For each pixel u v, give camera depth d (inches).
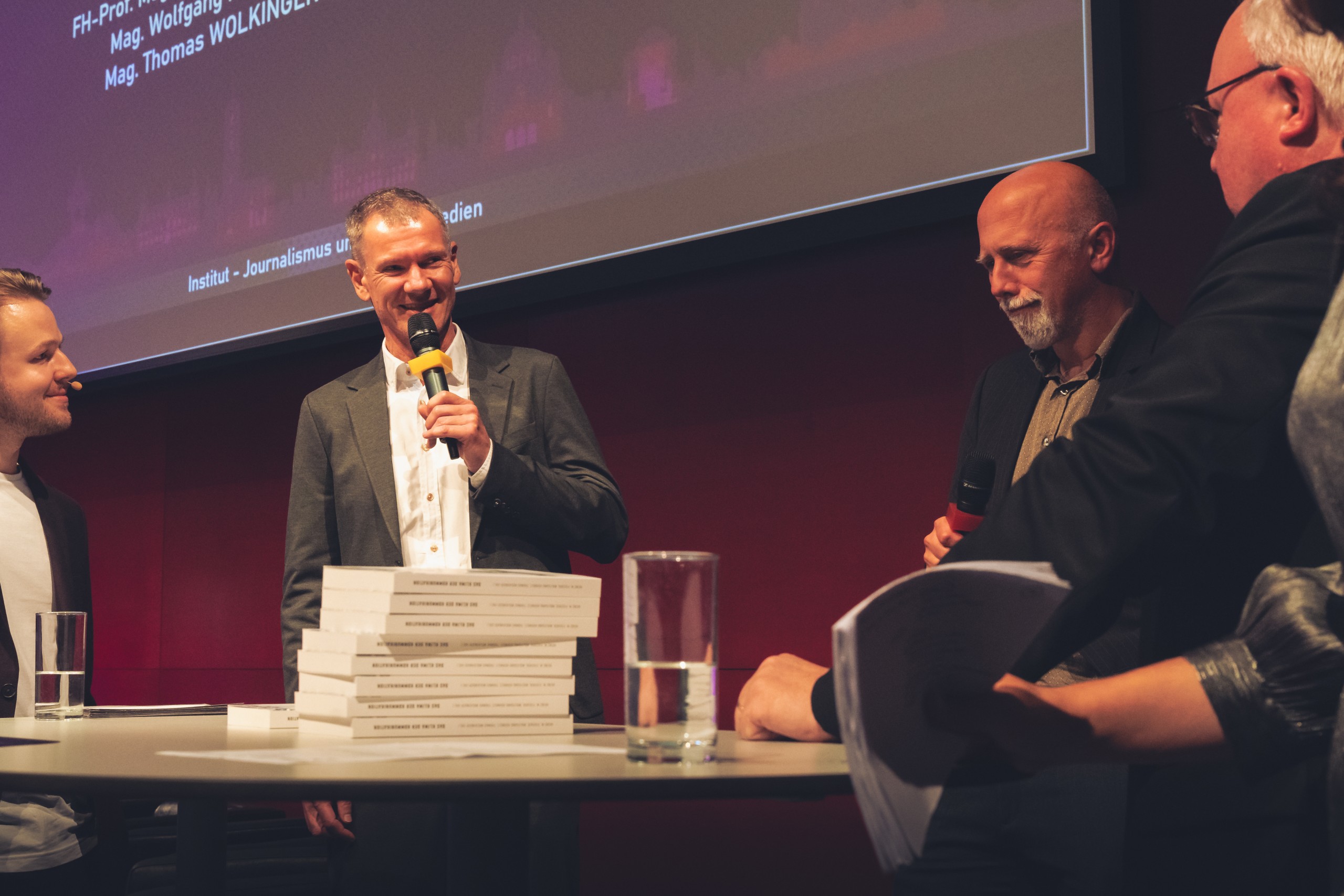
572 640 45.1
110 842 74.8
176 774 31.6
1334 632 25.6
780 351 106.4
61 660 59.4
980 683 25.8
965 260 96.0
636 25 114.3
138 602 161.2
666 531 112.6
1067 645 31.5
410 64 134.0
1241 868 30.9
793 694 41.0
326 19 143.5
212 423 155.3
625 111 114.4
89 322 168.2
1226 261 30.8
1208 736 26.0
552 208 119.3
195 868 51.4
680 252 109.0
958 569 23.4
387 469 74.9
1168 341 30.8
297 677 70.4
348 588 43.3
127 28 169.2
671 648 33.8
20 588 84.7
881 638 22.8
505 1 125.6
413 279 77.1
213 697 150.8
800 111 102.3
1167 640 32.6
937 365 97.0
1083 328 72.7
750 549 106.8
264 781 29.6
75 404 172.4
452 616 42.6
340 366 141.0
